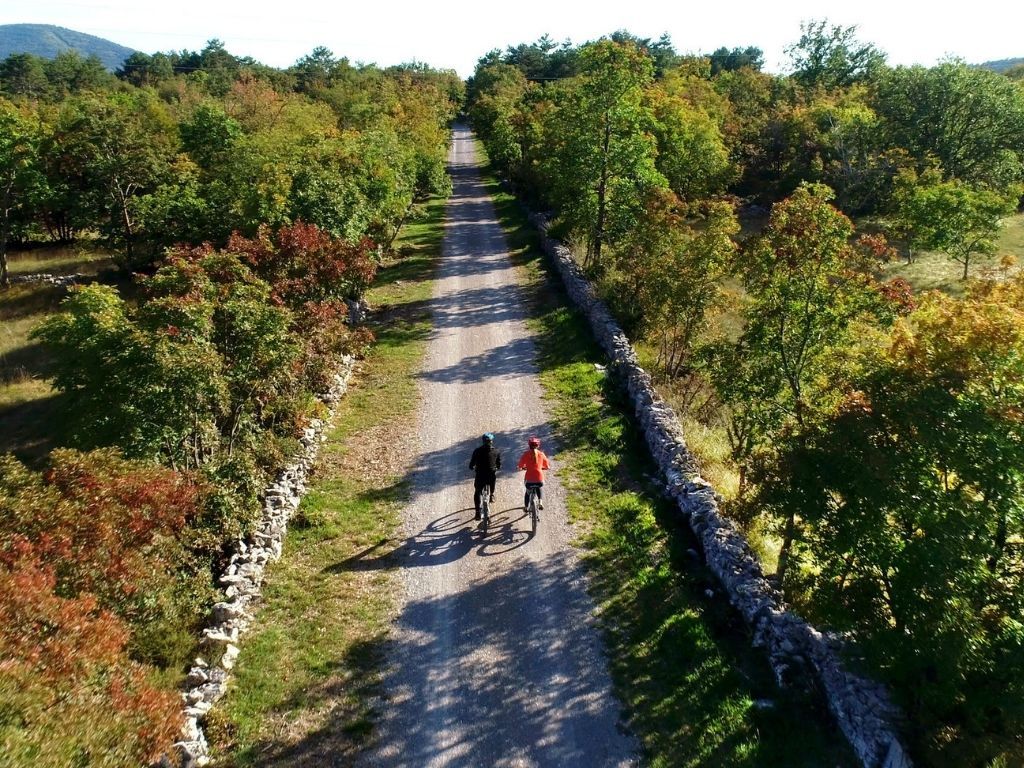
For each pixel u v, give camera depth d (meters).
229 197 29.75
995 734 6.65
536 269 30.56
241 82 76.06
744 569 10.34
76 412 12.27
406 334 22.69
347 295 23.61
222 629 9.41
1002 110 43.44
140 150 37.00
